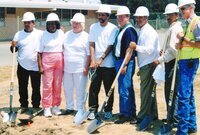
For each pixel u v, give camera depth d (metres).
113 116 8.26
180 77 6.43
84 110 8.06
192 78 6.44
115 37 7.61
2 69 15.85
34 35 8.35
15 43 8.42
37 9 32.50
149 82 7.27
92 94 7.95
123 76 7.40
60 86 8.29
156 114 7.72
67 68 8.09
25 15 8.31
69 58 8.00
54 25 7.98
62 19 35.50
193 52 6.31
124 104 7.50
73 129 7.43
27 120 7.79
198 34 6.15
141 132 7.11
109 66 7.70
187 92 6.41
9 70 15.66
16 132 7.36
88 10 37.84
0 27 29.47
